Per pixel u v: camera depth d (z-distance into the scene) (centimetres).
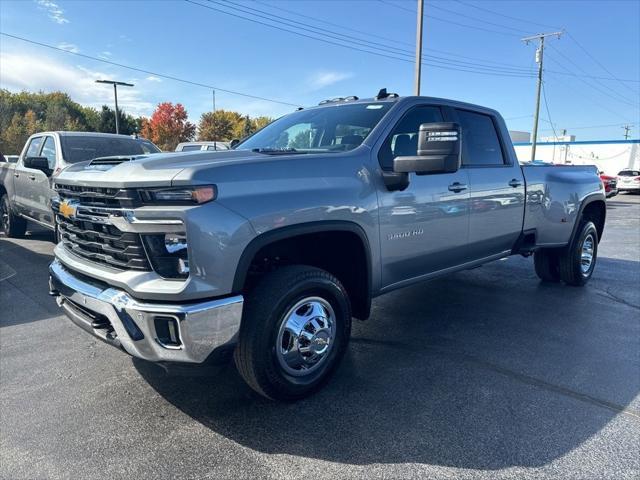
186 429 276
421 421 284
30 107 7175
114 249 266
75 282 289
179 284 243
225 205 253
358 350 393
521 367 362
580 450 257
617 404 307
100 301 261
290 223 277
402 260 364
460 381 337
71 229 311
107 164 307
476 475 237
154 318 244
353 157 328
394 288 371
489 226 448
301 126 407
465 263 442
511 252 500
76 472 239
